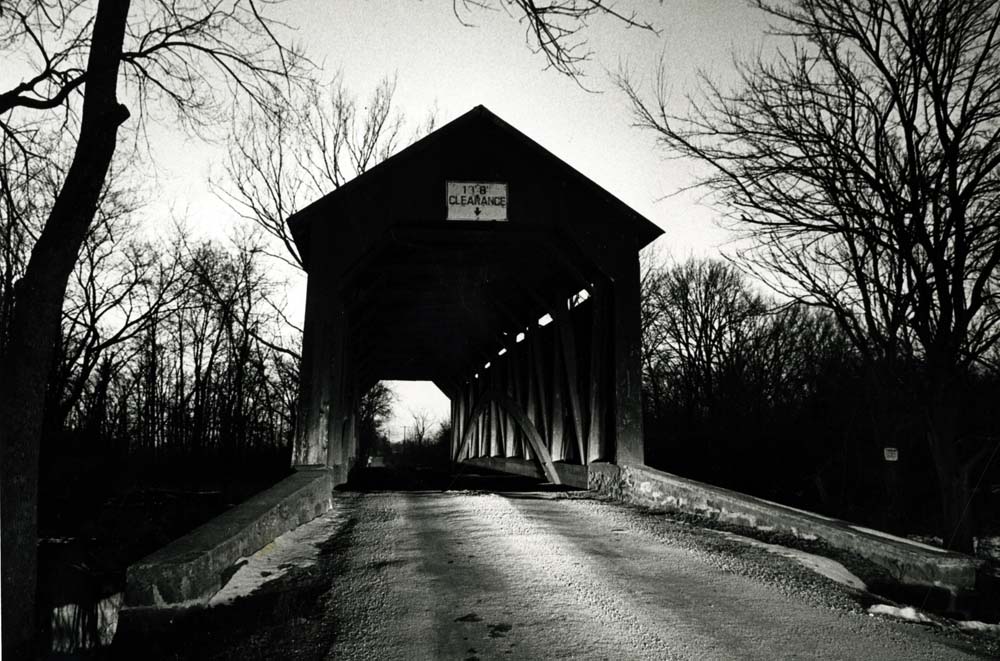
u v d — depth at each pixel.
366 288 14.74
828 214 7.68
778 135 7.66
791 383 21.05
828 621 4.37
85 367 24.05
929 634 4.18
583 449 12.14
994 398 10.33
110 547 9.40
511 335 17.58
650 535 7.04
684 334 29.00
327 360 10.08
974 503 11.04
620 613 4.44
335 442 11.91
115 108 4.95
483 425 23.83
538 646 3.88
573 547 6.41
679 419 23.47
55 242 4.73
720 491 8.12
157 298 26.97
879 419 12.56
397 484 15.81
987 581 5.35
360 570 5.51
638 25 4.94
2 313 7.09
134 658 3.91
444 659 3.70
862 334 8.79
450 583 5.12
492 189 10.84
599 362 11.40
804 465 17.42
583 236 10.92
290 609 4.52
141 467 23.48
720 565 5.73
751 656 3.76
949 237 7.33
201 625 4.28
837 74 7.61
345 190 10.48
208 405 29.28
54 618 6.27
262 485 17.36
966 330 7.51
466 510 8.70
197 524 11.04
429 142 10.75
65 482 15.71
